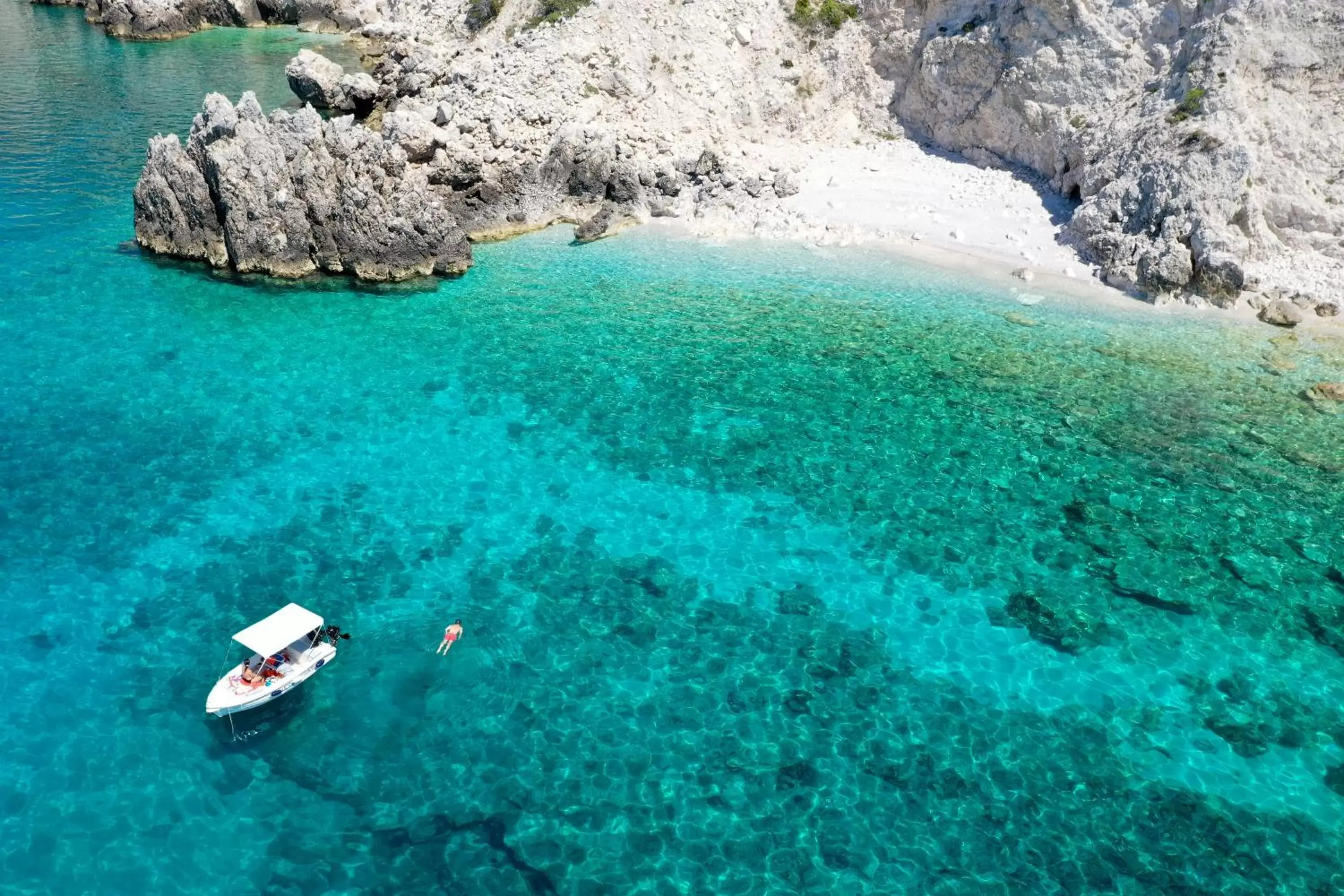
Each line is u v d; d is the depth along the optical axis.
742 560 25.16
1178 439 30.42
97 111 58.03
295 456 28.45
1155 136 40.81
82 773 18.69
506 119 47.22
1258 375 33.84
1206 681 21.69
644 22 53.19
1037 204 45.88
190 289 38.00
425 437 29.62
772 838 17.91
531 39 53.00
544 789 18.75
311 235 39.06
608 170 47.44
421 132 44.72
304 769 18.95
